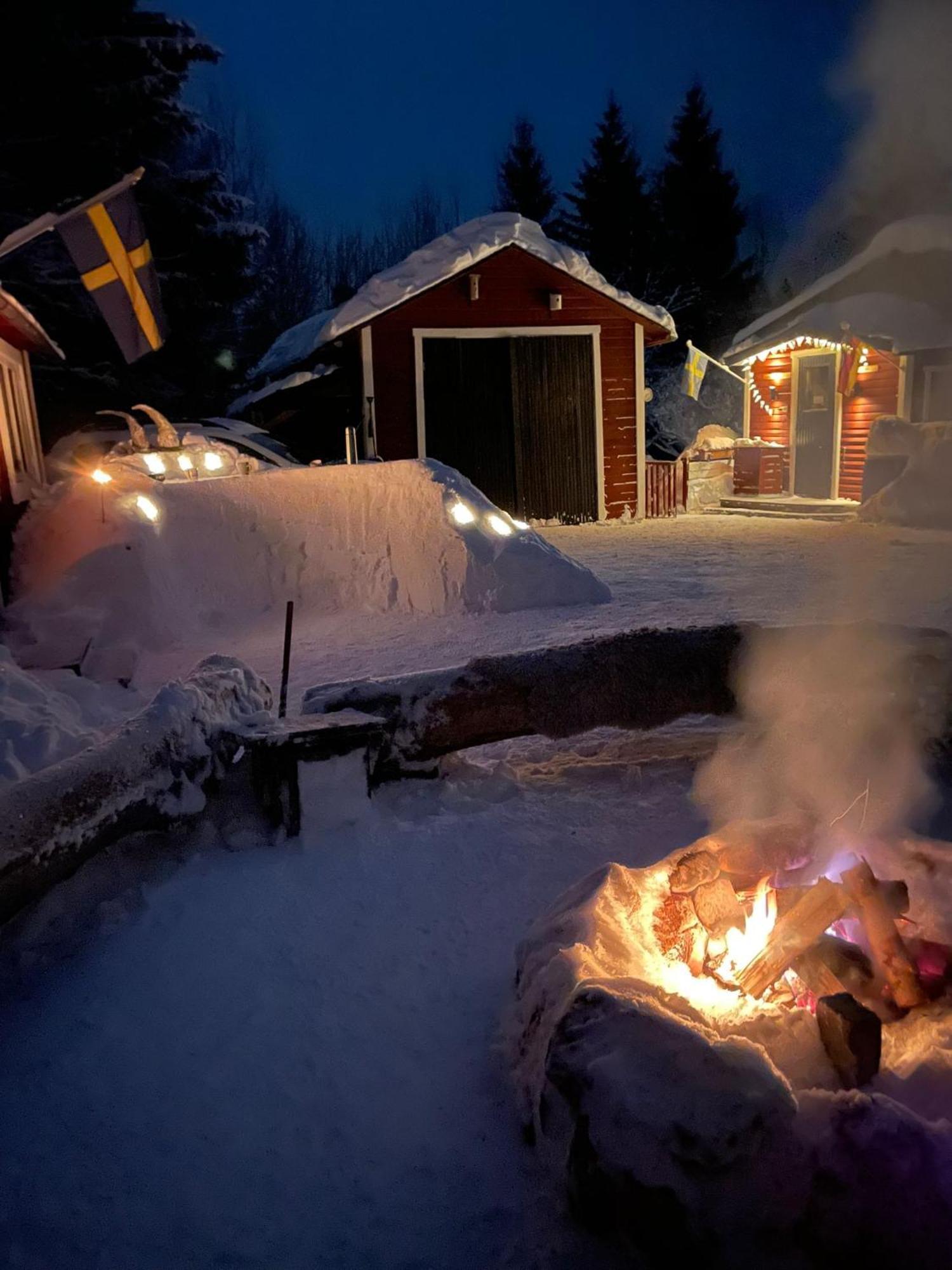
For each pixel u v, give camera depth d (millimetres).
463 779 4414
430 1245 1971
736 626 4488
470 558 8898
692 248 39406
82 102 21078
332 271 69250
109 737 3596
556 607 8906
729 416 34219
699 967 2598
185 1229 2039
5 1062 2572
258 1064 2531
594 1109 1847
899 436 16328
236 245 24719
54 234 21109
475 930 3150
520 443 17281
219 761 3867
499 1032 2582
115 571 8750
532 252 16531
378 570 9719
